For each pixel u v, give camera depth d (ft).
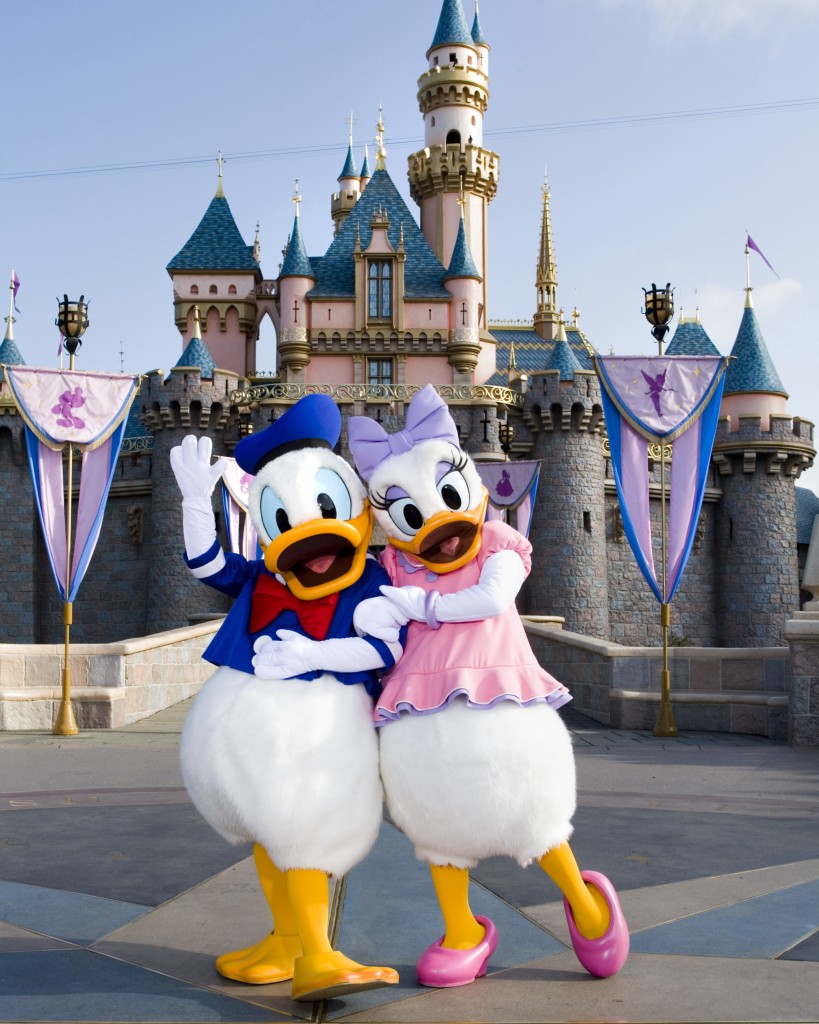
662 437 48.80
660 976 13.12
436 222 187.93
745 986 12.73
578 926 13.05
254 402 152.87
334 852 12.17
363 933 15.23
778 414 159.63
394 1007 12.15
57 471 48.21
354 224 165.58
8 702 45.34
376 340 155.84
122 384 49.47
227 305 176.65
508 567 12.84
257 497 13.25
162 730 45.55
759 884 17.62
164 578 146.51
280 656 12.32
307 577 12.88
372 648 12.56
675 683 45.88
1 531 153.07
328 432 13.85
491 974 13.29
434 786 12.17
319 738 12.09
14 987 12.87
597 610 149.59
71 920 15.83
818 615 38.32
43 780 30.19
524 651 12.82
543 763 12.26
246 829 12.33
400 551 13.65
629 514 48.88
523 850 12.39
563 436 151.53
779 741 41.06
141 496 155.43
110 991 12.75
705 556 160.97
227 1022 11.71
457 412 148.97
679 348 193.67
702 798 26.50
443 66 189.57
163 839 21.53
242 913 16.22
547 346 238.68
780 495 161.27
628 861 19.26
